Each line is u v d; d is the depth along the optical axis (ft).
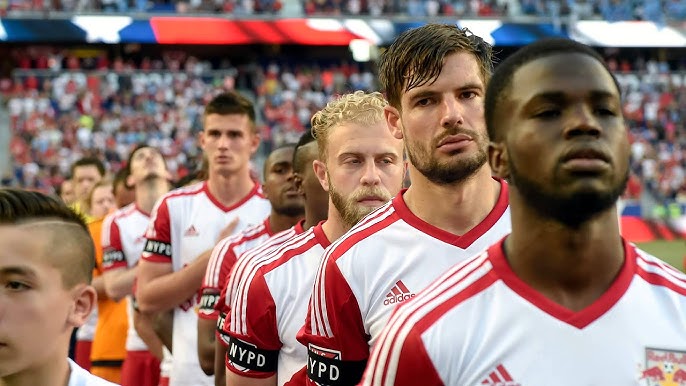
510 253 5.74
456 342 5.56
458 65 8.17
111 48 104.68
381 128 10.07
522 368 5.40
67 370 7.09
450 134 8.13
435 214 8.55
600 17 111.34
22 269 6.63
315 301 8.70
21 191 6.97
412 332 5.65
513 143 5.40
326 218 11.90
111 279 20.22
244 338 10.66
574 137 5.16
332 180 10.26
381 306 8.33
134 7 101.81
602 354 5.39
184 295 15.99
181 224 17.17
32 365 6.77
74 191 30.78
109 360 21.90
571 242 5.38
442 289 5.86
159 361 20.54
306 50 109.60
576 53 5.35
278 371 10.73
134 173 21.13
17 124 84.43
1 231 6.67
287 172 13.94
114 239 20.45
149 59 106.22
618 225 5.58
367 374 5.88
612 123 5.25
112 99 89.10
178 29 100.78
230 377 10.79
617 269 5.62
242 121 17.21
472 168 8.21
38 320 6.68
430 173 8.29
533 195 5.32
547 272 5.53
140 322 18.43
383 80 8.85
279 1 107.14
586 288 5.55
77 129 83.97
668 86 104.32
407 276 8.37
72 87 88.28
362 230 8.74
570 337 5.42
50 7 98.68
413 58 8.21
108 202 26.73
